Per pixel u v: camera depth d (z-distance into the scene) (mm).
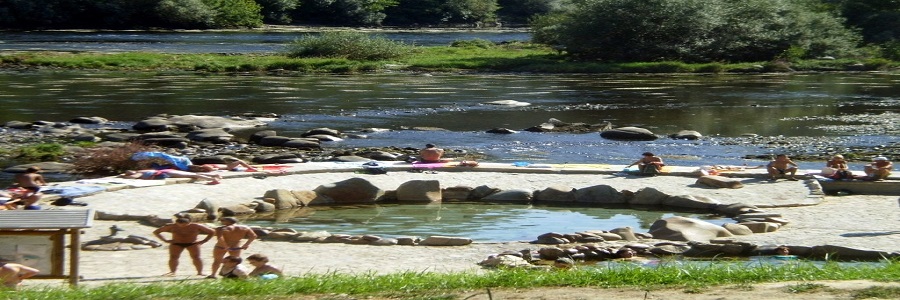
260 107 37406
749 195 19578
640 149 27328
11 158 24984
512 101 39500
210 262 13938
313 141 27438
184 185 20203
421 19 121938
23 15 92062
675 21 62062
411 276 11203
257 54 63969
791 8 65750
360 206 19453
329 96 41750
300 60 56875
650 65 57938
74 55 58406
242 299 9805
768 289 9539
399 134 30328
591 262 14234
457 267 13711
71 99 39250
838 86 48688
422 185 19969
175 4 98062
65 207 17672
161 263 13883
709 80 52375
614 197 19734
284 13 112562
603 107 38656
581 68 57156
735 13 63969
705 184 20609
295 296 9922
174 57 58188
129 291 10211
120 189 19516
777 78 54094
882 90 46344
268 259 13898
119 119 33469
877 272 10586
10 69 52688
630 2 62031
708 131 31547
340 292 10070
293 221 17812
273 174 21484
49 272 11305
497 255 14234
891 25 73125
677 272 10773
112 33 90562
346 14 115625
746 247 14648
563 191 19938
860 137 29938
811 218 17531
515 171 22188
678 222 16141
